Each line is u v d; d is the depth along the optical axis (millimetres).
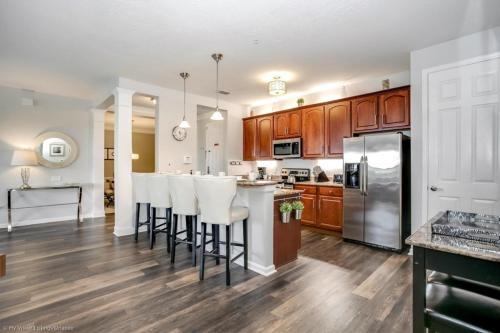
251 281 2531
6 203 4629
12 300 2145
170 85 4539
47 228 4570
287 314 1978
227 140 5836
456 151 2904
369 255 3295
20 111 4758
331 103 4531
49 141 5047
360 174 3738
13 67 3709
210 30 2682
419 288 1130
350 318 1928
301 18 2461
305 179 5145
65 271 2723
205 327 1818
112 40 2900
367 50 3170
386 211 3512
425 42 2963
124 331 1769
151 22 2531
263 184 2643
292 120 5133
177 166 4824
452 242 1103
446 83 2963
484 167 2738
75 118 5391
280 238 2914
